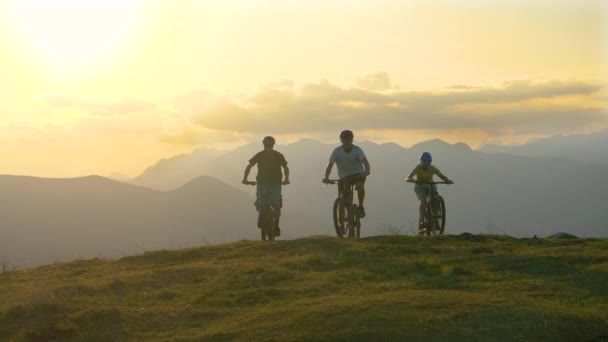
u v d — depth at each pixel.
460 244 14.66
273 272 12.33
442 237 15.75
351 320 8.89
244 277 12.17
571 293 10.14
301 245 14.78
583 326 8.62
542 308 9.13
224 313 10.37
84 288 11.98
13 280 13.83
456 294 9.88
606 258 11.95
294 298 10.80
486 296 9.76
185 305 10.80
